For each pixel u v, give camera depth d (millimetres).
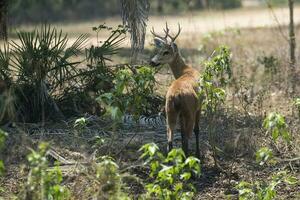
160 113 14203
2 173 9695
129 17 16031
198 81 12531
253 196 10367
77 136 12672
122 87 11773
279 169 12211
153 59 13930
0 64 14000
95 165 10492
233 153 12875
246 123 14266
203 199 11094
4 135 9430
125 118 13812
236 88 15328
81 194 10242
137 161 11711
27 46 14031
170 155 9469
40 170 9008
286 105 15961
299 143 13180
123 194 9578
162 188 9953
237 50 22672
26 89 13945
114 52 15008
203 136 13562
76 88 14523
